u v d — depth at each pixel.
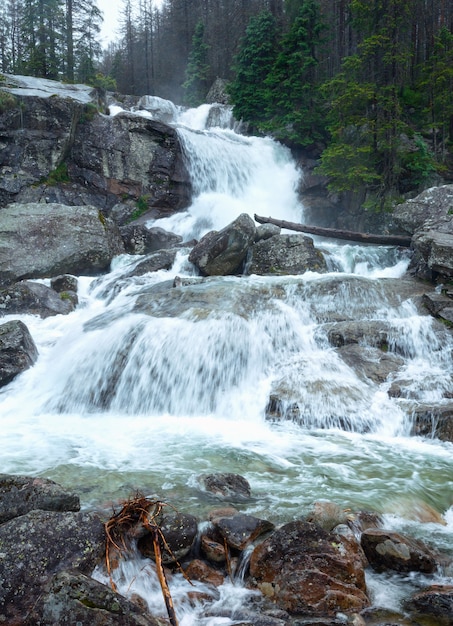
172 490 5.67
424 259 12.87
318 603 3.92
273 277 12.73
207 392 9.29
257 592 4.17
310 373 9.13
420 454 7.19
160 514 4.68
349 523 4.97
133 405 9.32
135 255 16.69
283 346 10.05
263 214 23.17
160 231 18.20
